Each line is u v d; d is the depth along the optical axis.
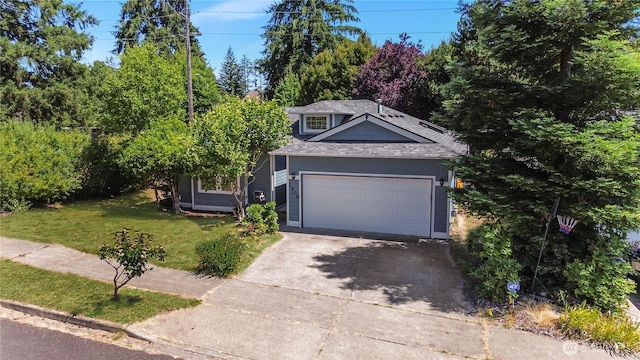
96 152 17.36
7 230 12.23
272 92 38.62
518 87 8.39
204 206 16.33
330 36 37.00
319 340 6.42
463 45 24.48
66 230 12.43
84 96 24.81
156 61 17.78
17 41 23.30
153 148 14.26
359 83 28.09
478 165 8.64
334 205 13.56
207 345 6.25
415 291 8.42
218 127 12.13
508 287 7.51
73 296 7.78
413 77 26.33
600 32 7.45
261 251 10.96
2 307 7.50
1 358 5.86
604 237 7.88
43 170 15.12
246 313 7.31
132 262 7.38
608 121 7.92
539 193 7.86
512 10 8.04
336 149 13.36
